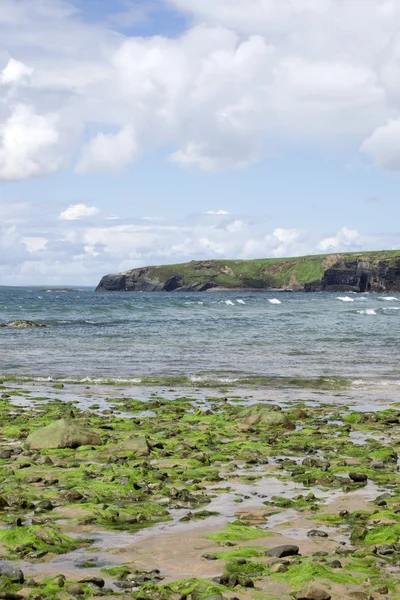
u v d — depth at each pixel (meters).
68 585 6.33
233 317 69.81
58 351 35.81
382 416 18.30
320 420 18.16
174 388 24.23
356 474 11.27
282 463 12.69
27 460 12.97
